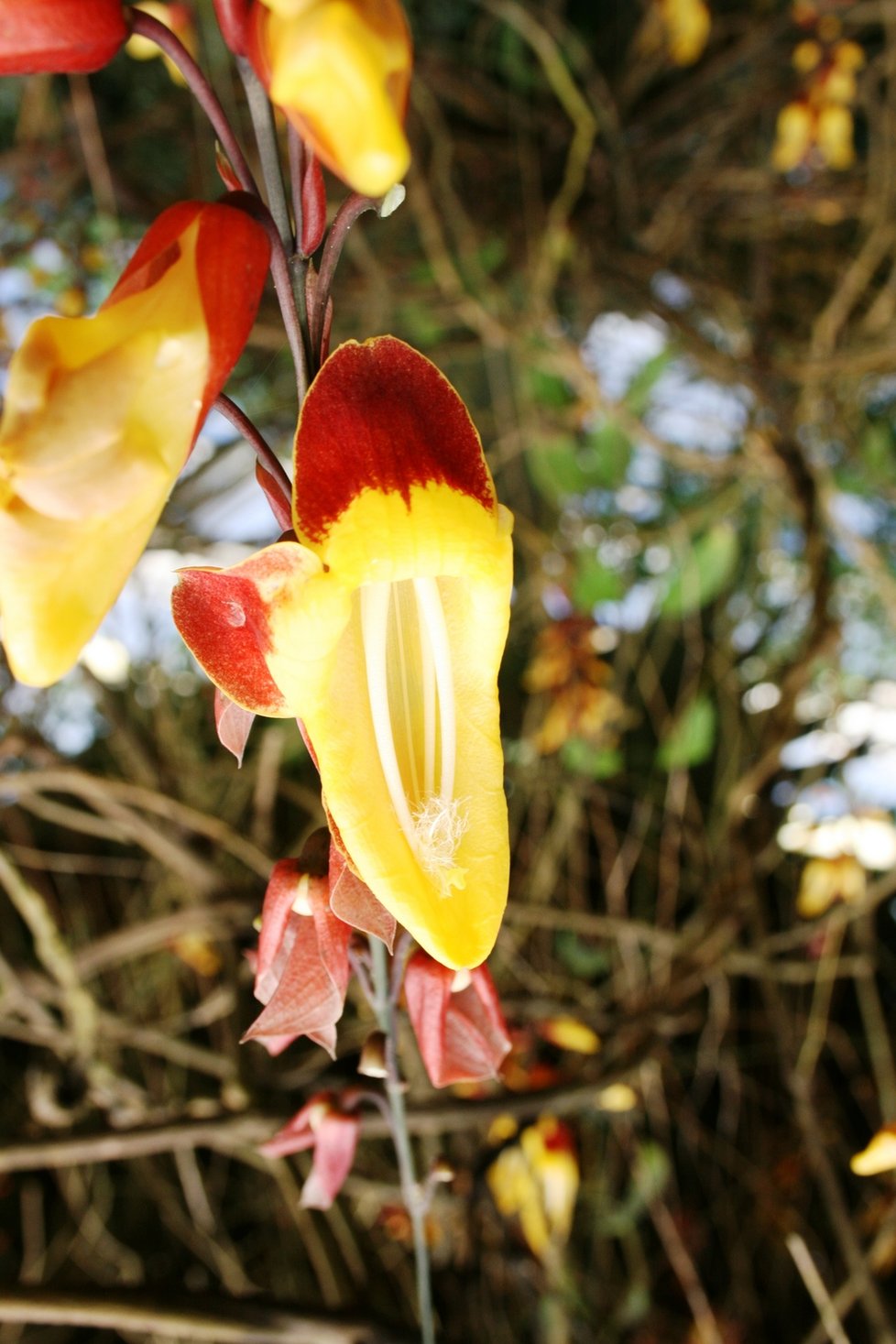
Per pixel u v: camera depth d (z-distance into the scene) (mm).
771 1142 391
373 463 84
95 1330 357
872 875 392
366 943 129
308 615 82
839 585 448
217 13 80
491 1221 286
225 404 91
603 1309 349
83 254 403
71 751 390
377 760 86
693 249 432
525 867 390
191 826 292
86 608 73
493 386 435
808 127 400
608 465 394
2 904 378
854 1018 422
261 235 83
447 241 406
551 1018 276
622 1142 348
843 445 439
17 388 72
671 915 341
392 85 69
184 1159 323
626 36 430
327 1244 287
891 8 384
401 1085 132
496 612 86
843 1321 356
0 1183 383
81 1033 264
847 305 391
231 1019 284
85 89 325
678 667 444
